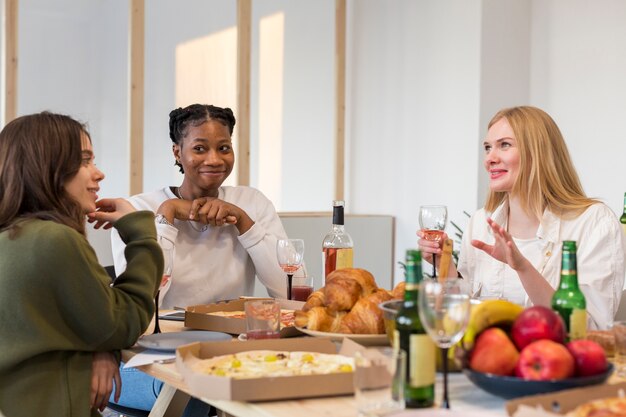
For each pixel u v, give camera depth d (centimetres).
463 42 459
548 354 122
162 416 189
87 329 176
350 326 167
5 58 417
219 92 500
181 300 254
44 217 181
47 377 175
